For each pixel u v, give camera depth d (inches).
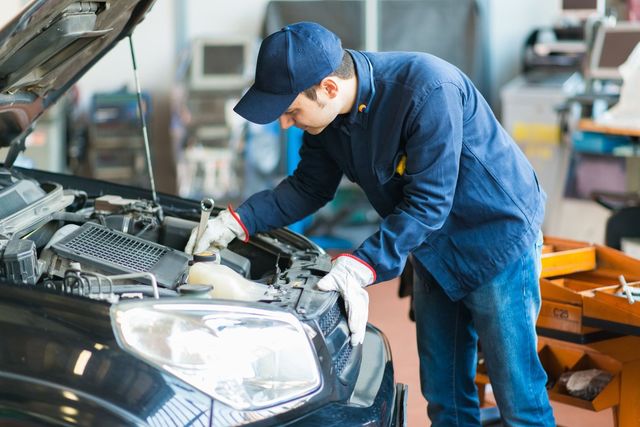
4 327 67.7
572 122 211.5
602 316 99.7
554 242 121.7
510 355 93.4
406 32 246.5
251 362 69.3
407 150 83.7
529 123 221.1
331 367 75.4
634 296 99.9
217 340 68.2
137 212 99.7
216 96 234.5
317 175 97.6
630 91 188.5
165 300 68.4
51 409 63.3
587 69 197.8
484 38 253.3
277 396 69.9
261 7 271.1
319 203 99.2
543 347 116.9
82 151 245.8
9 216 85.4
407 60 85.0
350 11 246.4
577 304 102.4
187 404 65.2
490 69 264.7
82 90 264.5
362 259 81.1
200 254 85.0
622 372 103.8
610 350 103.3
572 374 110.7
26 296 69.1
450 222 91.4
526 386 94.2
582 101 191.2
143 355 65.6
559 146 219.1
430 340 101.8
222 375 67.5
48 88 98.3
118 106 237.0
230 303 70.6
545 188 223.0
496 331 93.1
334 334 79.0
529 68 250.1
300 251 94.8
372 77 84.4
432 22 246.1
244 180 235.6
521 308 92.8
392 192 90.0
